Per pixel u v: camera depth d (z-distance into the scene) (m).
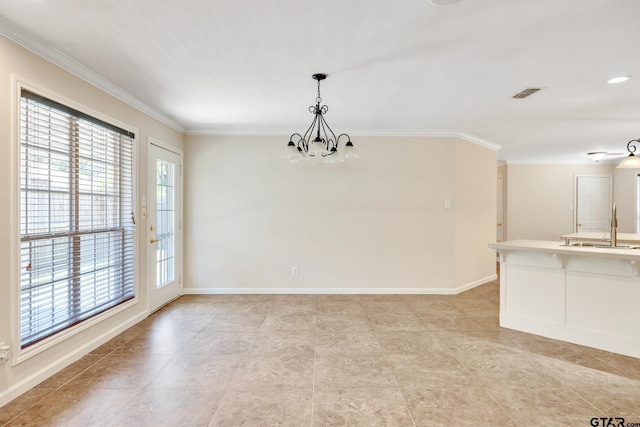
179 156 4.48
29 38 2.13
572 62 2.52
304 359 2.63
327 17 1.95
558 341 2.98
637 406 1.99
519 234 7.39
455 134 4.65
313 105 3.55
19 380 2.12
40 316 2.32
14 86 2.06
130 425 1.83
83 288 2.72
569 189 7.38
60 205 2.47
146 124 3.63
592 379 2.31
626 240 4.05
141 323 3.46
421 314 3.76
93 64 2.58
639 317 2.61
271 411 1.95
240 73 2.75
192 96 3.29
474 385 2.24
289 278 4.66
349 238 4.65
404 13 1.91
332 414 1.93
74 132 2.60
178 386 2.23
